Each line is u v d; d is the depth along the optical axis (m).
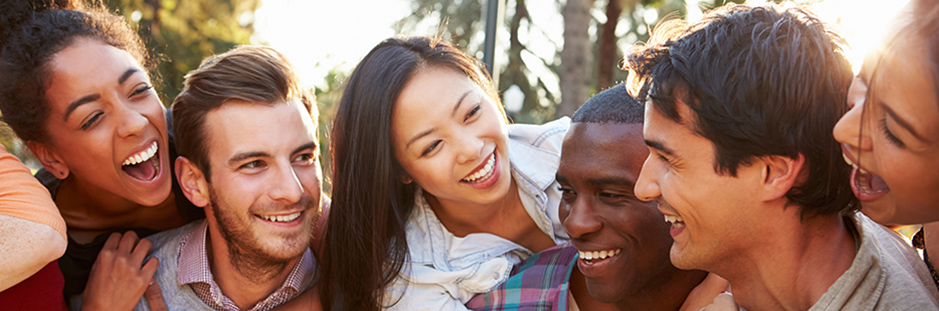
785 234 1.39
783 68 1.28
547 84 15.23
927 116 1.05
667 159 1.43
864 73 1.17
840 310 1.34
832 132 1.29
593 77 15.91
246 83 1.98
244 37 11.73
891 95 1.09
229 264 2.15
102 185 2.07
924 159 1.10
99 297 2.08
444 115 2.11
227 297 2.20
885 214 1.29
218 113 1.97
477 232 2.45
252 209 2.01
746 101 1.29
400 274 2.28
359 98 2.21
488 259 2.32
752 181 1.34
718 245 1.45
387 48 2.25
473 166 2.14
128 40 2.09
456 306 2.25
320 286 2.32
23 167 1.84
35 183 1.83
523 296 2.19
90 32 1.95
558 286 2.14
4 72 1.89
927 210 1.20
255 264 2.12
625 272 1.91
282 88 2.02
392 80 2.14
